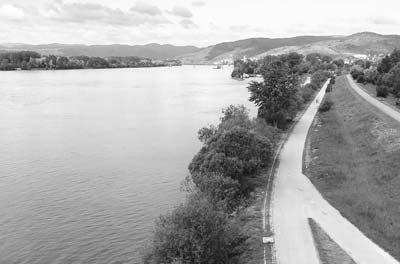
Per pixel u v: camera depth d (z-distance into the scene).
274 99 78.50
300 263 30.05
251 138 51.66
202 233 30.23
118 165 69.50
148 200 54.25
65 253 41.66
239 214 39.88
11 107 134.00
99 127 101.31
